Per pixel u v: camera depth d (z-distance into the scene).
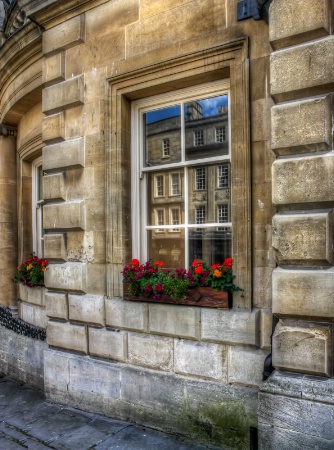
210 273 3.88
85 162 4.85
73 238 4.94
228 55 3.89
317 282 3.12
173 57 4.19
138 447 3.85
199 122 4.38
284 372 3.29
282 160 3.30
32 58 5.91
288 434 3.12
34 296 6.19
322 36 3.17
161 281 4.11
